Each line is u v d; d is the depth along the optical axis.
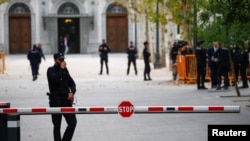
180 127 32.06
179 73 63.50
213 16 47.66
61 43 124.12
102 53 79.81
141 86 60.47
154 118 35.75
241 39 44.09
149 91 54.34
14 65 99.12
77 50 143.12
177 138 28.67
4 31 140.00
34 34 141.12
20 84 64.62
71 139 27.73
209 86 58.31
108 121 34.88
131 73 82.44
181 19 65.31
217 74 53.44
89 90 56.50
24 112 22.06
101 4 142.12
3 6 139.38
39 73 81.44
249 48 53.16
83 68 91.56
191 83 62.34
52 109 22.14
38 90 57.09
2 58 82.81
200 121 33.97
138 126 32.78
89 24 142.38
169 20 71.38
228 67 52.28
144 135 29.77
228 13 35.12
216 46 53.22
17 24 141.00
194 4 54.34
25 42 141.38
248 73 60.84
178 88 57.06
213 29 45.38
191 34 60.50
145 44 68.75
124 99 47.12
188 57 62.16
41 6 140.88
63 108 22.14
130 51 78.50
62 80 26.23
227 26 43.88
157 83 64.00
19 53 141.12
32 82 67.44
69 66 95.19
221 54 52.31
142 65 99.12
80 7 142.12
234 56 52.88
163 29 91.50
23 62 106.38
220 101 43.59
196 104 41.97
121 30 142.62
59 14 140.50
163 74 79.62
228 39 45.09
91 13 142.25
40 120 35.81
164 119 35.22
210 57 53.66
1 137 21.80
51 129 32.34
